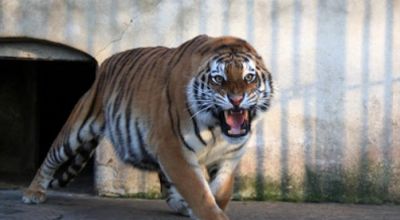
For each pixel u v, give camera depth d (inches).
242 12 398.9
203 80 297.1
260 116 309.0
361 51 398.9
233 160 318.7
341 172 401.4
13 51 410.3
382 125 399.5
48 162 375.9
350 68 399.2
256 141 401.4
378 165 400.8
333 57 399.2
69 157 371.6
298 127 401.1
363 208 387.9
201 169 316.2
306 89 400.2
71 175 381.4
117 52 401.7
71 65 552.1
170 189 356.5
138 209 371.2
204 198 302.2
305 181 402.3
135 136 332.8
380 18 397.7
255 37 399.9
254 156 402.0
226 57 294.8
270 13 398.9
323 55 399.2
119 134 343.9
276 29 398.9
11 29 401.1
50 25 402.0
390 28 397.7
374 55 398.9
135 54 353.7
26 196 377.4
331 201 402.3
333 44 399.2
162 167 313.3
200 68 299.7
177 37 401.7
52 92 544.7
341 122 400.8
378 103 399.2
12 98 497.7
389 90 398.6
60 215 352.2
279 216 361.4
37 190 379.2
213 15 399.9
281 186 403.2
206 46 305.6
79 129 364.5
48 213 354.9
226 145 309.6
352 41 398.9
